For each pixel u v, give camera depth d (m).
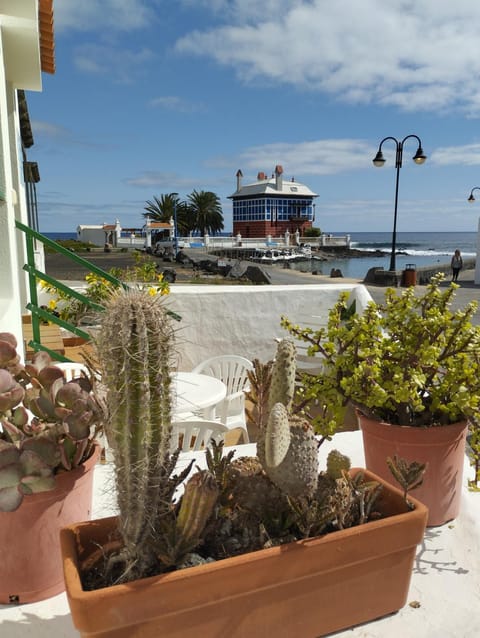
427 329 1.73
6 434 1.44
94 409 1.23
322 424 1.71
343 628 1.23
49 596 1.37
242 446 2.34
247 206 74.88
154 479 1.02
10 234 3.04
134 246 52.72
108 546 1.12
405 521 1.19
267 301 5.21
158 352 0.98
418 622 1.28
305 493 1.18
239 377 3.82
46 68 5.93
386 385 1.65
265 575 1.06
